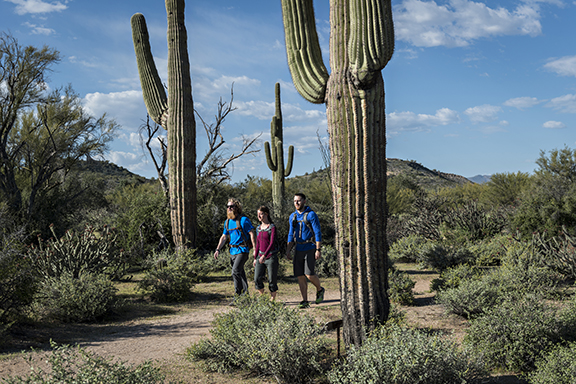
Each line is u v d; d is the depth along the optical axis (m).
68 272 7.32
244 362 3.96
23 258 5.76
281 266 9.93
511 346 4.02
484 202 25.34
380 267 3.82
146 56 12.03
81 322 5.95
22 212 13.36
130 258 11.64
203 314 6.51
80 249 8.18
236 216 6.64
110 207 20.19
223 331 4.17
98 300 6.04
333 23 3.92
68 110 16.98
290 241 6.39
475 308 5.50
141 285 7.78
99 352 4.42
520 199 12.45
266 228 6.40
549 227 10.42
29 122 16.83
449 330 5.18
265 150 16.97
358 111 3.76
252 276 9.52
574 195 10.59
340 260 3.91
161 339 5.04
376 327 3.74
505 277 6.79
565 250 8.04
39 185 15.23
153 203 13.66
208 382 3.65
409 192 28.05
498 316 4.39
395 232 16.98
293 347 3.65
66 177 18.47
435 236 15.06
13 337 4.76
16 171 16.64
